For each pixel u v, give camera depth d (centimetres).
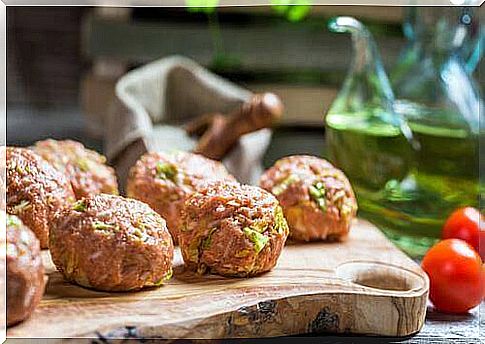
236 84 81
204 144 63
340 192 52
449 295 48
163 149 67
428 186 61
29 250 39
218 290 44
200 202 46
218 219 46
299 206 52
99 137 85
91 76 83
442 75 63
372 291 45
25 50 92
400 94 64
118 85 70
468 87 63
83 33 92
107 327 39
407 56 65
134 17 81
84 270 43
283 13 79
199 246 46
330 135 62
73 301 42
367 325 45
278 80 81
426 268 49
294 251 51
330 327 44
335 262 49
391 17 77
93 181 53
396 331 45
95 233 43
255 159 66
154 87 74
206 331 41
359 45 62
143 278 43
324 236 52
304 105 79
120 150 64
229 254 45
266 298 43
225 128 63
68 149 54
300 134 81
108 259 43
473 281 48
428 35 63
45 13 91
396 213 60
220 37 80
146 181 52
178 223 51
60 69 94
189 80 75
